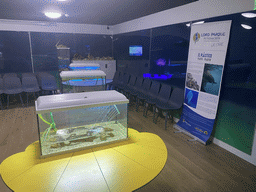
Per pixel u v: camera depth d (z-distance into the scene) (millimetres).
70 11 5129
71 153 1941
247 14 3000
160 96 5078
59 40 7574
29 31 7004
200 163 3162
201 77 3889
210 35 3629
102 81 4355
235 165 3115
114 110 2184
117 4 4262
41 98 2072
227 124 3525
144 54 6113
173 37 4703
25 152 1980
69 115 1997
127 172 1646
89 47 8219
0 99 6496
